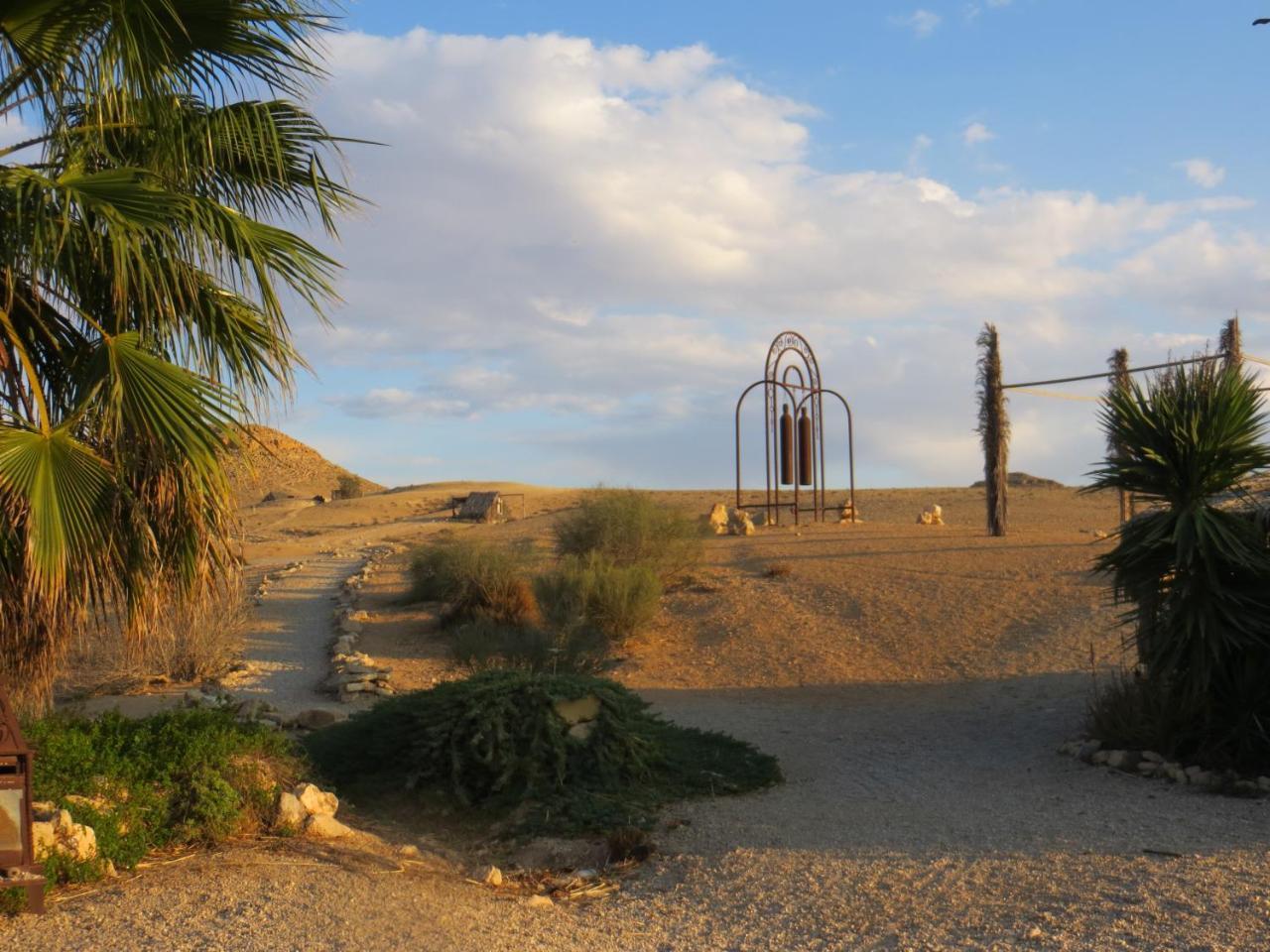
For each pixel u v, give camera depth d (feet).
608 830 29.71
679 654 65.77
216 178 27.40
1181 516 35.47
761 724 47.60
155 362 22.53
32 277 22.49
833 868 24.79
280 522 203.31
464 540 96.63
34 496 20.59
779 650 64.64
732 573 86.28
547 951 20.11
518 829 30.22
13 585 22.29
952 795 33.17
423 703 35.12
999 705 49.06
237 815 26.35
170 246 23.34
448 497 232.53
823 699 53.78
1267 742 33.88
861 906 21.89
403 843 28.55
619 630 67.41
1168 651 35.73
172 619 37.93
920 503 178.40
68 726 28.25
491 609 73.82
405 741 34.35
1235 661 35.06
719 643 67.41
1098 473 38.55
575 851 28.60
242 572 26.43
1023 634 62.75
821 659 62.03
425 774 32.96
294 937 19.79
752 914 22.17
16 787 20.51
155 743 28.12
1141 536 36.76
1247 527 35.53
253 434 25.22
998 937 19.40
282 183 27.32
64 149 25.00
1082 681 51.62
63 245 22.93
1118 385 39.09
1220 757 34.35
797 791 34.81
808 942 20.21
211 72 25.80
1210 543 34.99
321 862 24.90
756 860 26.04
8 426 21.86
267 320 25.23
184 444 22.45
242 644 67.15
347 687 55.16
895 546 93.45
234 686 56.80
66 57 24.26
